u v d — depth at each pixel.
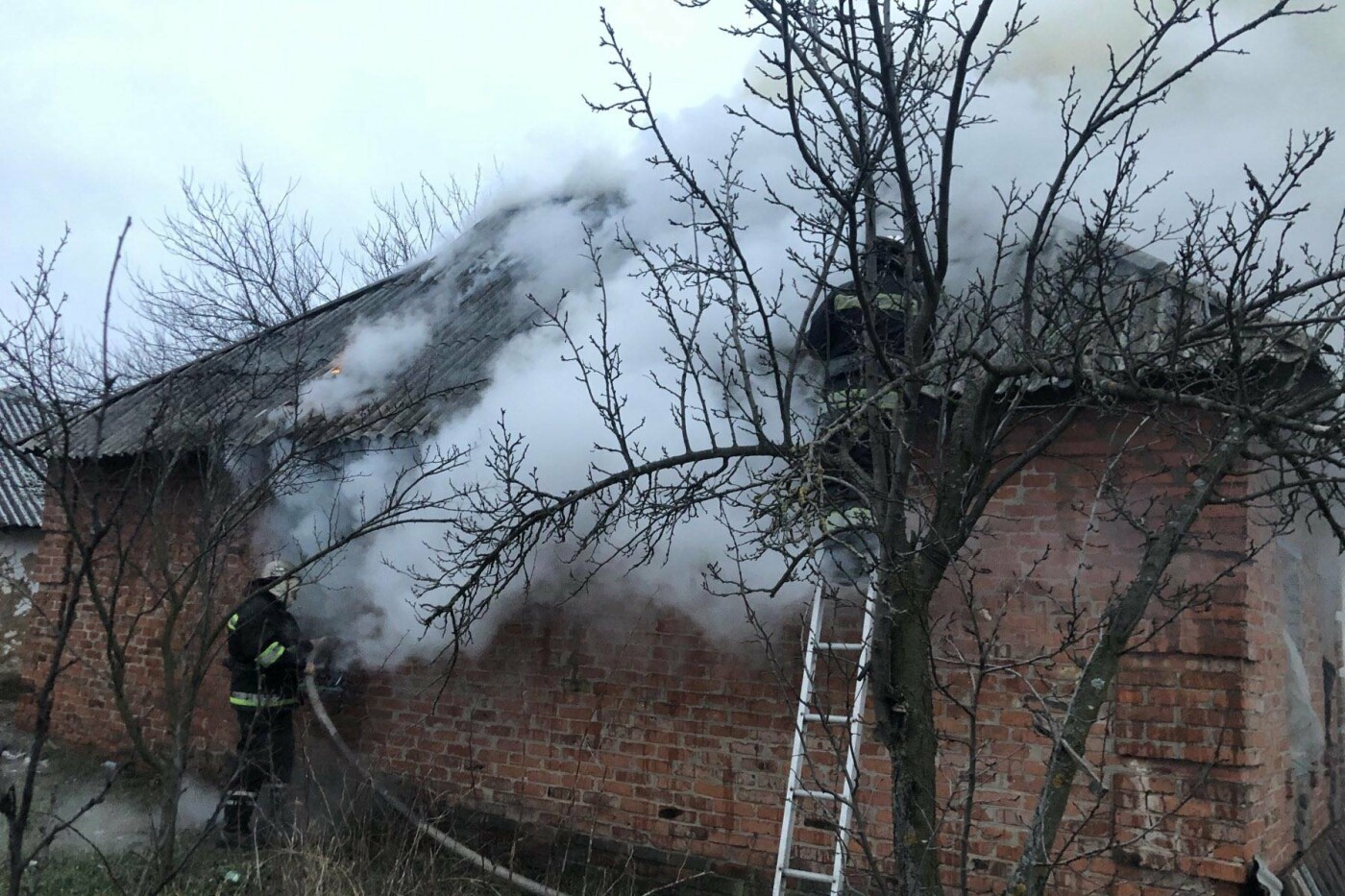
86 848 5.47
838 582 3.97
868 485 2.86
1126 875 4.03
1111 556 4.24
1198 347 2.84
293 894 4.58
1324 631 5.75
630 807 5.26
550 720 5.66
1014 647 4.35
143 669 7.59
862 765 4.52
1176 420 3.20
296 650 5.83
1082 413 4.37
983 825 4.25
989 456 2.88
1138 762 4.09
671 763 5.18
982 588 4.46
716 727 5.07
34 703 8.56
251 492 4.00
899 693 2.74
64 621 3.24
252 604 5.69
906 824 2.66
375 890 4.79
